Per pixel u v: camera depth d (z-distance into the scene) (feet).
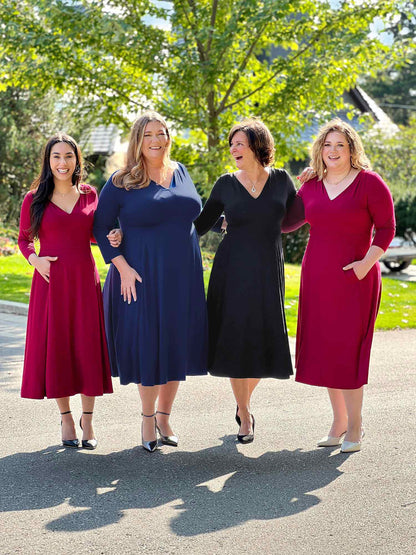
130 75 40.68
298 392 20.38
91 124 66.33
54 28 37.42
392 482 13.51
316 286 15.40
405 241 62.95
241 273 15.70
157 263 15.16
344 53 37.88
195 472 14.12
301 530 11.50
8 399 19.24
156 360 15.15
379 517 11.96
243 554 10.70
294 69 38.45
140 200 15.08
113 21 35.91
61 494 12.94
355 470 14.17
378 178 15.14
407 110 170.40
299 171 75.61
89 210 15.55
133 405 18.98
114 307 15.49
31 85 40.06
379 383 21.40
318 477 13.82
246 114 42.11
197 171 41.09
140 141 15.11
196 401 19.44
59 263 15.25
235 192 15.71
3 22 37.55
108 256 15.20
